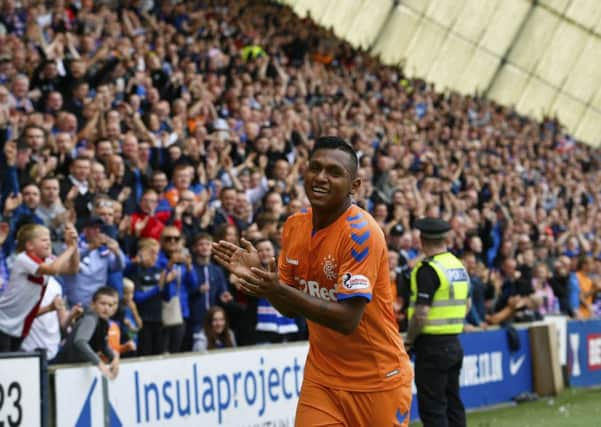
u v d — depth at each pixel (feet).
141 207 31.65
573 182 78.07
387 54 93.25
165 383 25.53
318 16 87.45
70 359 24.02
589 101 103.04
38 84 39.75
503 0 96.37
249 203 36.70
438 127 72.95
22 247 24.16
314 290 16.03
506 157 75.51
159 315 28.89
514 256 51.29
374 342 16.17
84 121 38.81
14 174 31.14
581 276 50.67
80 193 31.37
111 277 28.07
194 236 30.83
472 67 98.07
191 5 63.31
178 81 48.06
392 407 16.35
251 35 66.85
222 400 27.20
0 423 20.44
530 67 100.07
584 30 99.86
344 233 15.53
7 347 23.94
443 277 25.46
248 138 45.57
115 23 50.26
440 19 94.48
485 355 37.14
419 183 56.44
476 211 52.75
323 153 15.46
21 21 46.34
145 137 39.45
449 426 25.96
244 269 14.47
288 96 60.18
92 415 23.47
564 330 43.39
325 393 16.38
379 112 69.46
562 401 39.24
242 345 31.30
